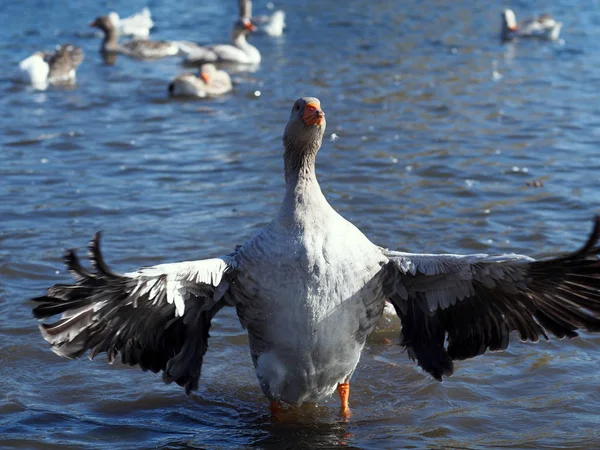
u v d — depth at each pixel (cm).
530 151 1861
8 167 1784
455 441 873
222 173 1738
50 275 1257
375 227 1415
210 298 855
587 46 3209
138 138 2023
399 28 3606
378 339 1107
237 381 1020
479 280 827
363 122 2122
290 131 855
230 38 3416
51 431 896
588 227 1419
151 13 4166
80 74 2877
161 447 869
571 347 1077
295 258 821
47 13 4028
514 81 2606
